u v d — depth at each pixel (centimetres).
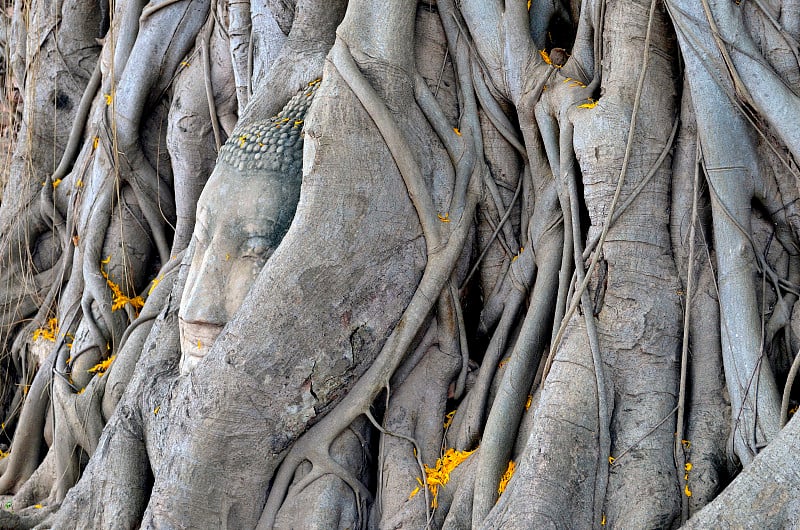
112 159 863
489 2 629
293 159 627
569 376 520
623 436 509
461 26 643
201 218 644
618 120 544
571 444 500
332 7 705
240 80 764
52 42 1014
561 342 537
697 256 532
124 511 634
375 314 586
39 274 991
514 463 550
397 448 589
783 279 526
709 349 524
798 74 514
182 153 837
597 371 514
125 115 855
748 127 517
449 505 562
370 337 586
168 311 701
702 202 535
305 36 702
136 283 871
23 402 933
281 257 576
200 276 633
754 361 494
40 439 845
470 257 630
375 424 586
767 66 507
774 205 528
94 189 873
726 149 511
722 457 500
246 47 764
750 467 444
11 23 1120
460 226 606
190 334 633
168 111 880
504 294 616
